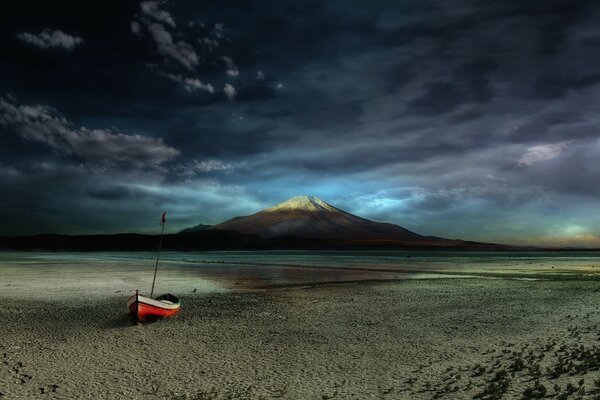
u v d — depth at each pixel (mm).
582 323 21688
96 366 14859
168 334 19906
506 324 21734
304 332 20234
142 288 40188
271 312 26047
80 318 23984
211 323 22578
